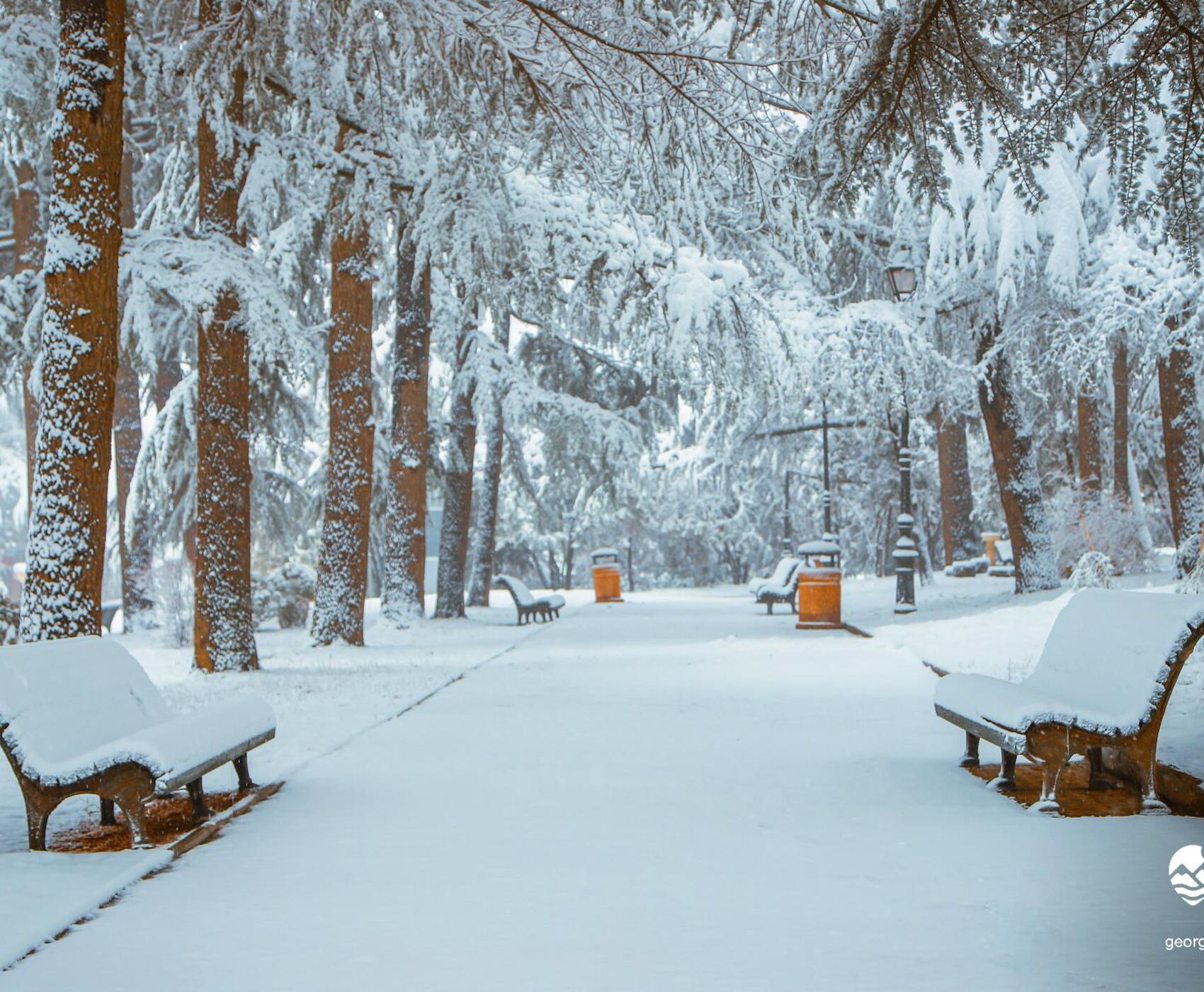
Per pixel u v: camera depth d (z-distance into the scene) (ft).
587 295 79.05
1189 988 13.25
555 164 52.44
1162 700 23.39
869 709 39.45
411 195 73.00
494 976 14.19
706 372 75.41
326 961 14.90
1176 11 26.66
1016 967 14.12
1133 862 19.13
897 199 78.48
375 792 26.53
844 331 78.13
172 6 56.59
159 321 91.66
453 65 47.65
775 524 218.79
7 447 180.34
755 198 47.83
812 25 36.99
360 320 73.92
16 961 15.10
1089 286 80.28
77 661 25.35
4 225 103.65
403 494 93.30
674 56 42.55
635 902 17.40
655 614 107.76
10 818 26.43
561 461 113.80
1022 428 86.48
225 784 28.50
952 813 23.34
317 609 74.59
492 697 45.32
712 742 32.89
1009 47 27.35
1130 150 28.71
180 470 94.48
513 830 22.36
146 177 99.04
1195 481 87.10
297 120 65.57
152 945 15.75
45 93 61.11
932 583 123.13
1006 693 26.35
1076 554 97.66
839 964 14.39
